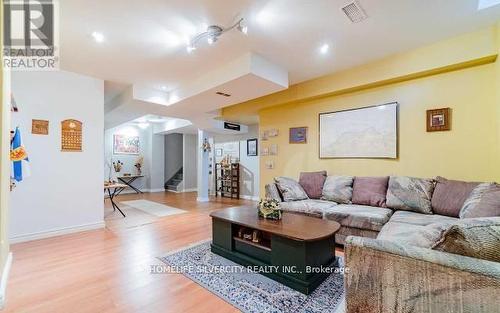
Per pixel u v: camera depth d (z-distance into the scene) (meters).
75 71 3.56
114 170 8.38
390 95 3.40
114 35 2.54
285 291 1.98
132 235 3.51
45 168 3.38
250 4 2.07
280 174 4.75
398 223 2.32
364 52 3.05
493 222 1.00
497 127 2.64
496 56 2.55
